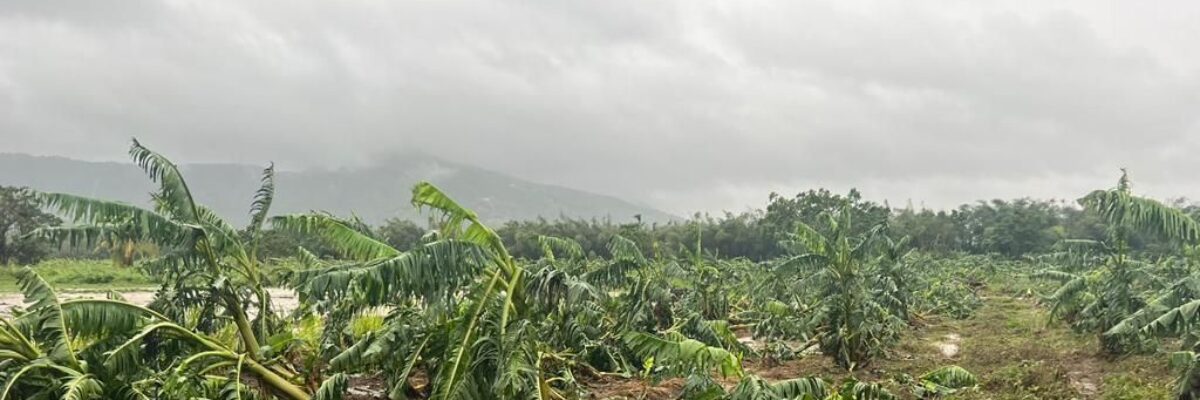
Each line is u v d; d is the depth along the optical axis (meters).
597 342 11.42
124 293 31.06
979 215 63.34
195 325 9.27
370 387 11.22
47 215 48.09
